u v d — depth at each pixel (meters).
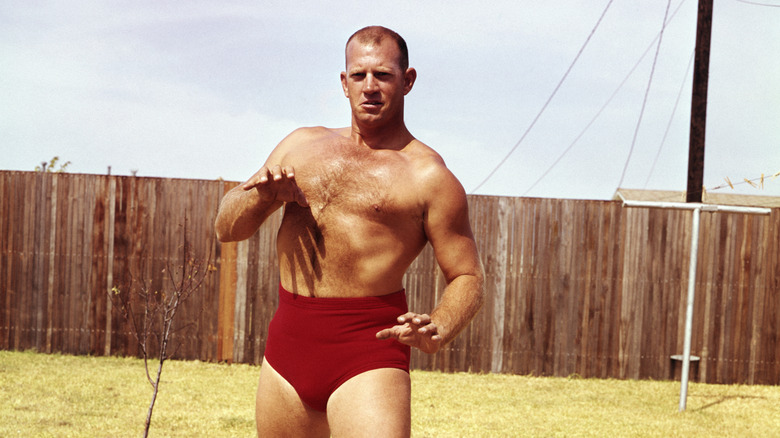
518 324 9.05
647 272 9.02
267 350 2.09
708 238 9.03
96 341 8.98
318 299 1.93
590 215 9.02
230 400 6.92
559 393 7.98
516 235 9.05
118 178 8.94
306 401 1.98
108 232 8.95
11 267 8.98
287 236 2.00
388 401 1.84
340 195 1.91
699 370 9.05
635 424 6.57
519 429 6.18
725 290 9.04
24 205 8.97
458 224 1.94
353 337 1.90
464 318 1.82
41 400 6.49
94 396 6.77
